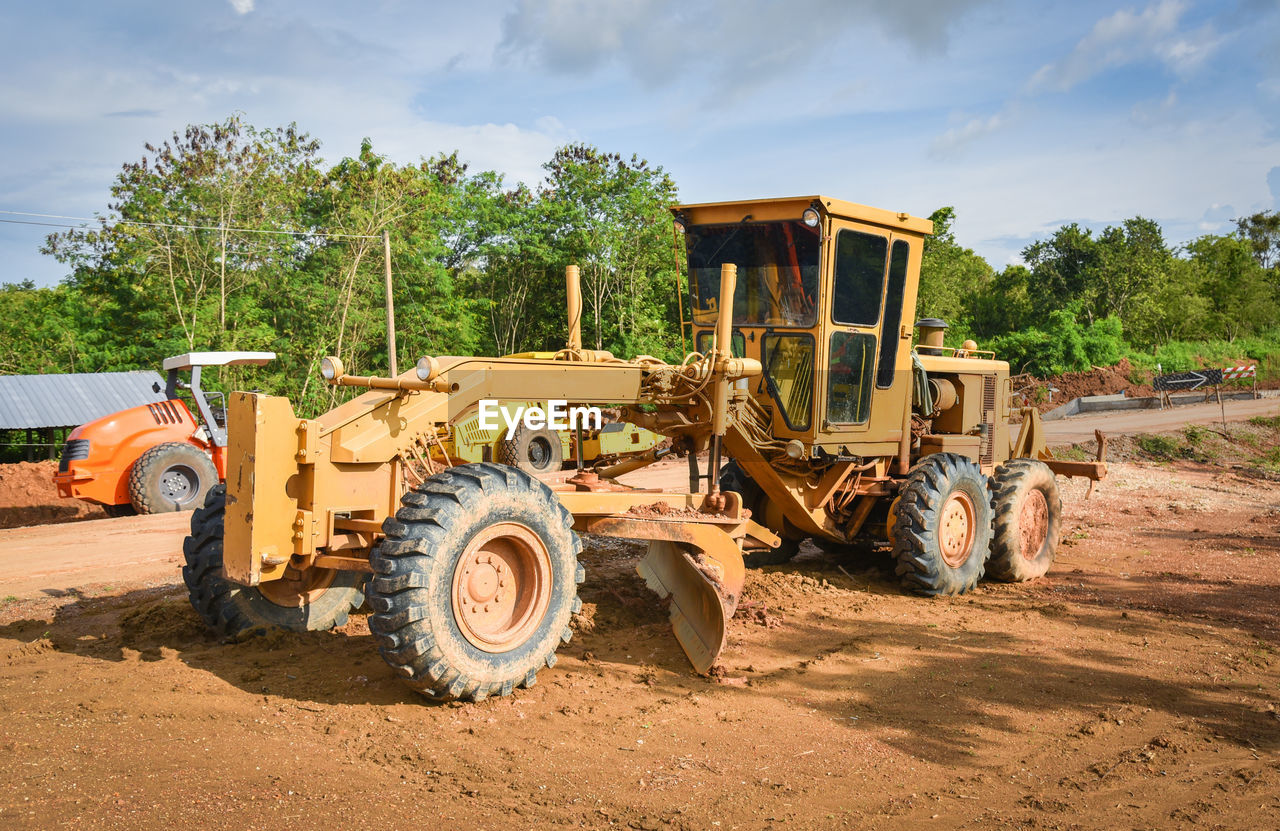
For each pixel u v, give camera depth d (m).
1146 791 3.81
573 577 4.92
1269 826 3.48
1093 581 8.09
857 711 4.73
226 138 26.38
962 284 54.69
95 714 4.04
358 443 4.65
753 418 6.85
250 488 4.33
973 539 7.60
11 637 5.64
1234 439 22.06
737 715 4.59
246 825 3.08
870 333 7.20
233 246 26.06
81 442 12.73
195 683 4.53
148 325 25.64
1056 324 39.16
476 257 35.91
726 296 6.03
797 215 6.60
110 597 6.88
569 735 4.18
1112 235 54.88
